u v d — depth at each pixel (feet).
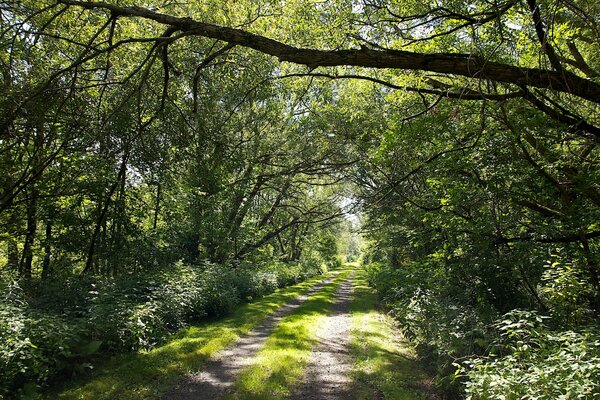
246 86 33.78
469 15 17.79
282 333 35.22
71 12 26.48
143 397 19.67
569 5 14.35
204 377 23.35
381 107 34.22
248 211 72.69
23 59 25.11
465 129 23.02
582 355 11.45
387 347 30.83
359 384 22.41
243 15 27.66
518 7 18.01
